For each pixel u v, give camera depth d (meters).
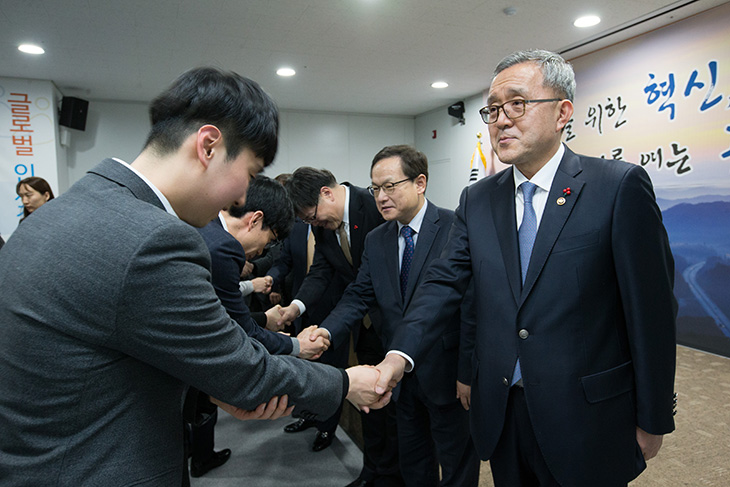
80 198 0.57
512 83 0.88
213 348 0.57
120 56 3.90
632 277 0.83
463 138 6.07
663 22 3.41
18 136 4.54
